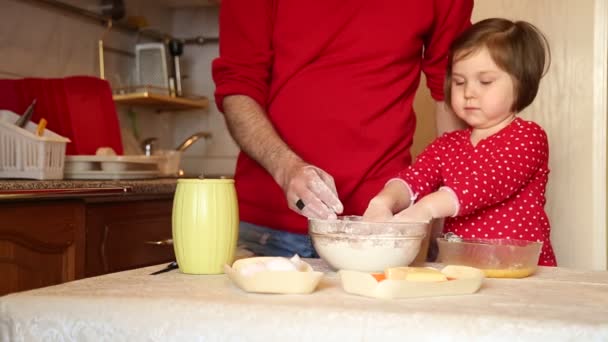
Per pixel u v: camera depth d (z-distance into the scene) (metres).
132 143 2.89
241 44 1.33
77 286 0.78
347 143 1.28
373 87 1.28
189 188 0.92
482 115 1.32
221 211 0.91
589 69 1.76
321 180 1.02
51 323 0.69
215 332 0.65
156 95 2.70
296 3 1.30
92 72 2.65
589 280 0.88
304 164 1.10
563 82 1.79
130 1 2.85
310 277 0.74
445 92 1.41
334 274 0.91
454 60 1.33
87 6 2.60
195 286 0.79
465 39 1.32
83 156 2.00
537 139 1.30
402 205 1.23
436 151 1.39
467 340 0.61
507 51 1.28
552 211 1.82
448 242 0.96
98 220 1.81
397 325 0.62
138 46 2.89
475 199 1.16
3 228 1.50
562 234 1.81
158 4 3.07
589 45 1.76
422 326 0.62
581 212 1.78
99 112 2.27
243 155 1.37
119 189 1.74
